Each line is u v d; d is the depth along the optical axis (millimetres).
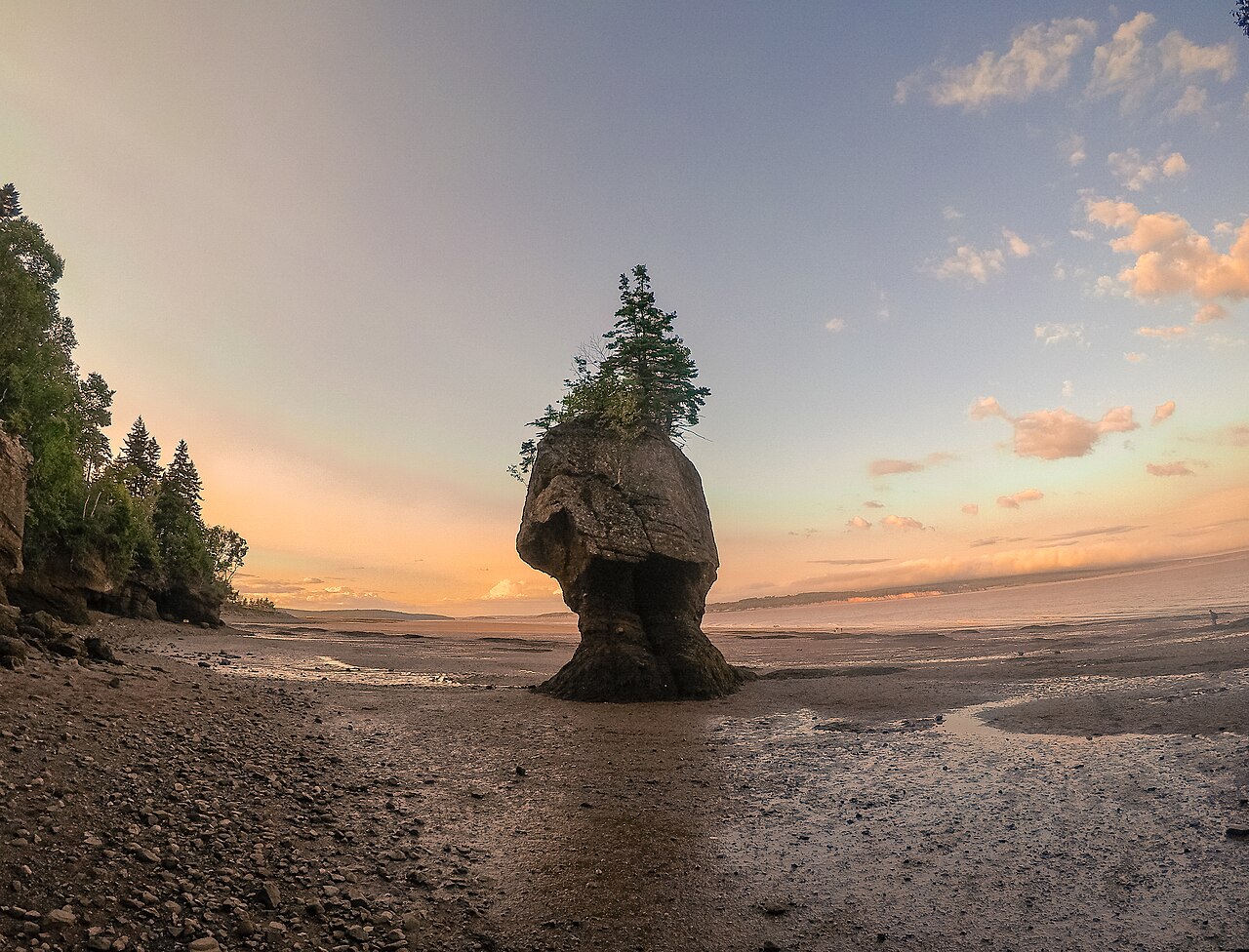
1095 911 7125
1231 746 12359
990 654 39094
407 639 65188
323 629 81562
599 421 31484
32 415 40062
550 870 8828
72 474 41312
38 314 42812
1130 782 11094
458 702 23422
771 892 8156
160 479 70562
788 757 15148
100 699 14273
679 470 31578
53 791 8906
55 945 5844
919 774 12922
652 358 33094
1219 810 9438
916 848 9266
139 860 7656
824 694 24828
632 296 33688
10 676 14258
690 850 9562
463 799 11883
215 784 10641
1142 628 50062
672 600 28766
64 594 39781
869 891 8055
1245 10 13312
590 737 17547
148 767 10719
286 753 13516
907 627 92812
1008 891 7758
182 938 6332
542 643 65312
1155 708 16625
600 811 11352
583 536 27641
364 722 18531
